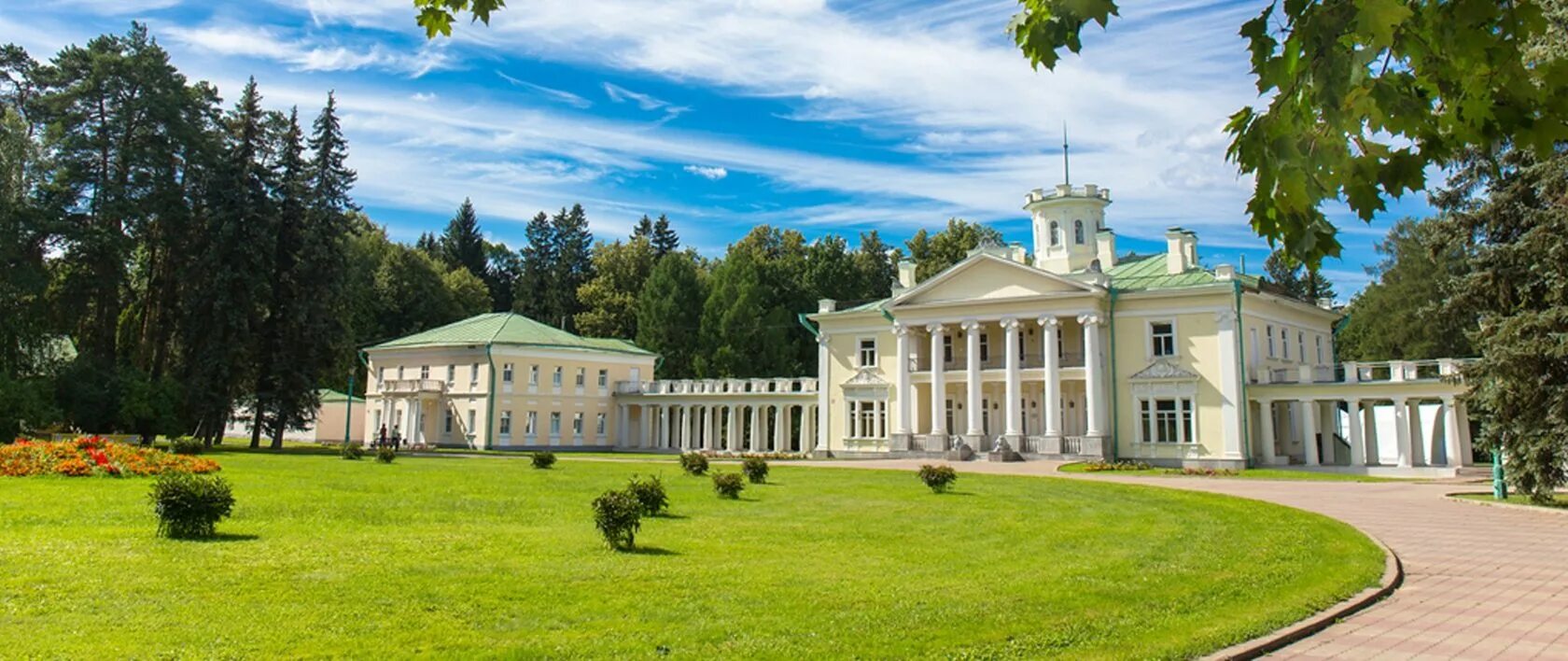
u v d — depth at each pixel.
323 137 53.22
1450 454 39.91
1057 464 43.00
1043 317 47.53
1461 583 12.62
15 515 16.03
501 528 16.22
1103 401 46.53
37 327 43.78
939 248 79.81
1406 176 3.86
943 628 8.99
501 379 63.28
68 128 47.09
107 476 24.56
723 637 8.62
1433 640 9.37
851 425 54.66
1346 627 9.88
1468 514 21.16
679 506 20.92
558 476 30.50
